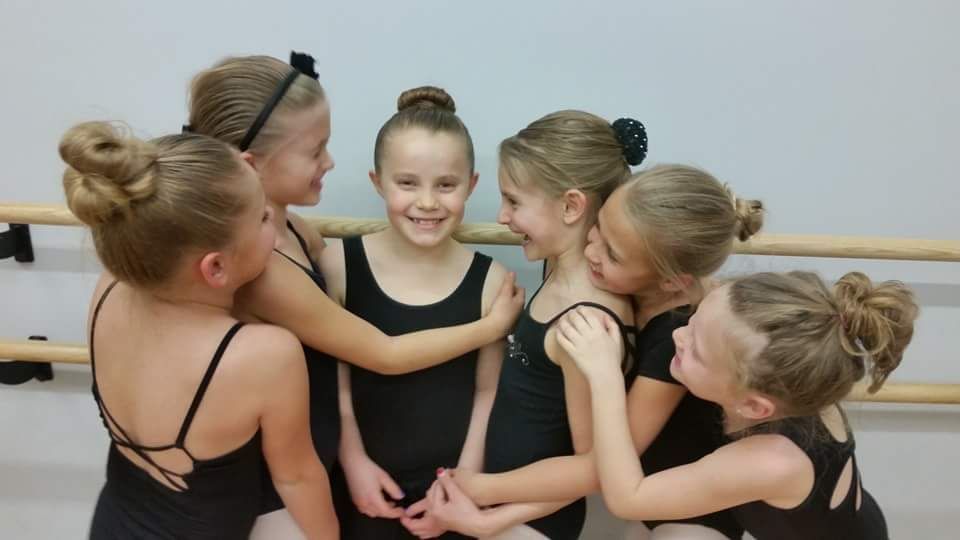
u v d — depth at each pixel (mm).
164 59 885
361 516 890
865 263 969
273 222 694
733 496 657
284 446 675
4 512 1147
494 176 921
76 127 521
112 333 633
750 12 843
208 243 563
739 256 964
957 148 898
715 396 661
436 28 857
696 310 690
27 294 1007
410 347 783
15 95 905
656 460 815
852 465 700
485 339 824
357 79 884
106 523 693
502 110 894
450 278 847
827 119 888
